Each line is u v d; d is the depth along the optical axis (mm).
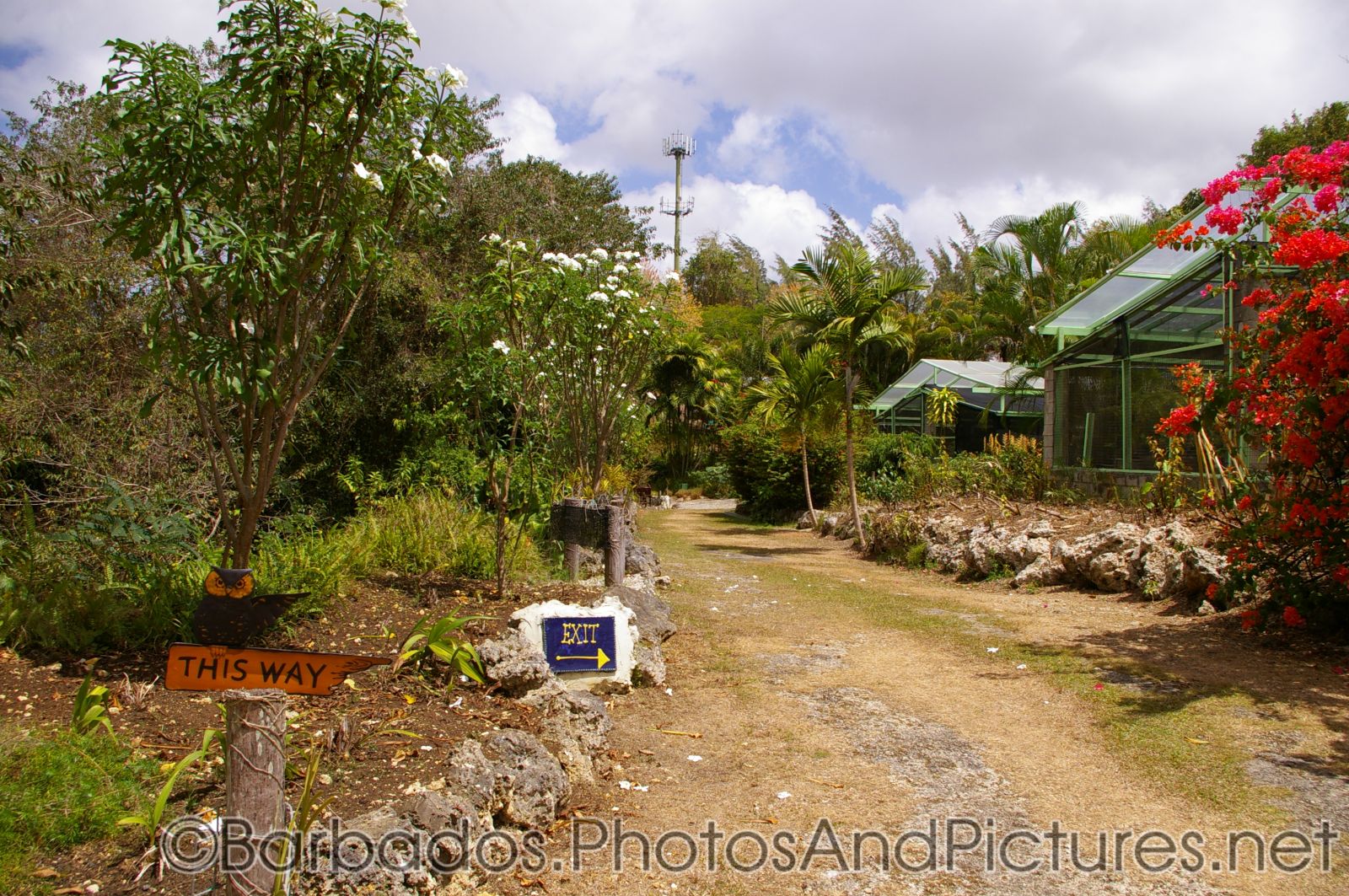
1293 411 6020
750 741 4547
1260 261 6848
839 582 9891
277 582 5012
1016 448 12773
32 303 7871
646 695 5320
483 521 7812
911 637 6883
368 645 4859
